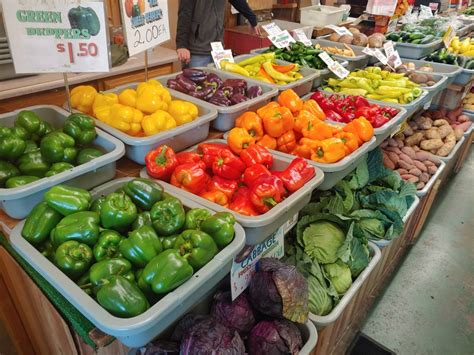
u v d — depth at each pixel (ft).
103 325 2.75
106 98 5.16
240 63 8.16
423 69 10.47
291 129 5.79
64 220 3.47
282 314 4.15
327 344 5.83
